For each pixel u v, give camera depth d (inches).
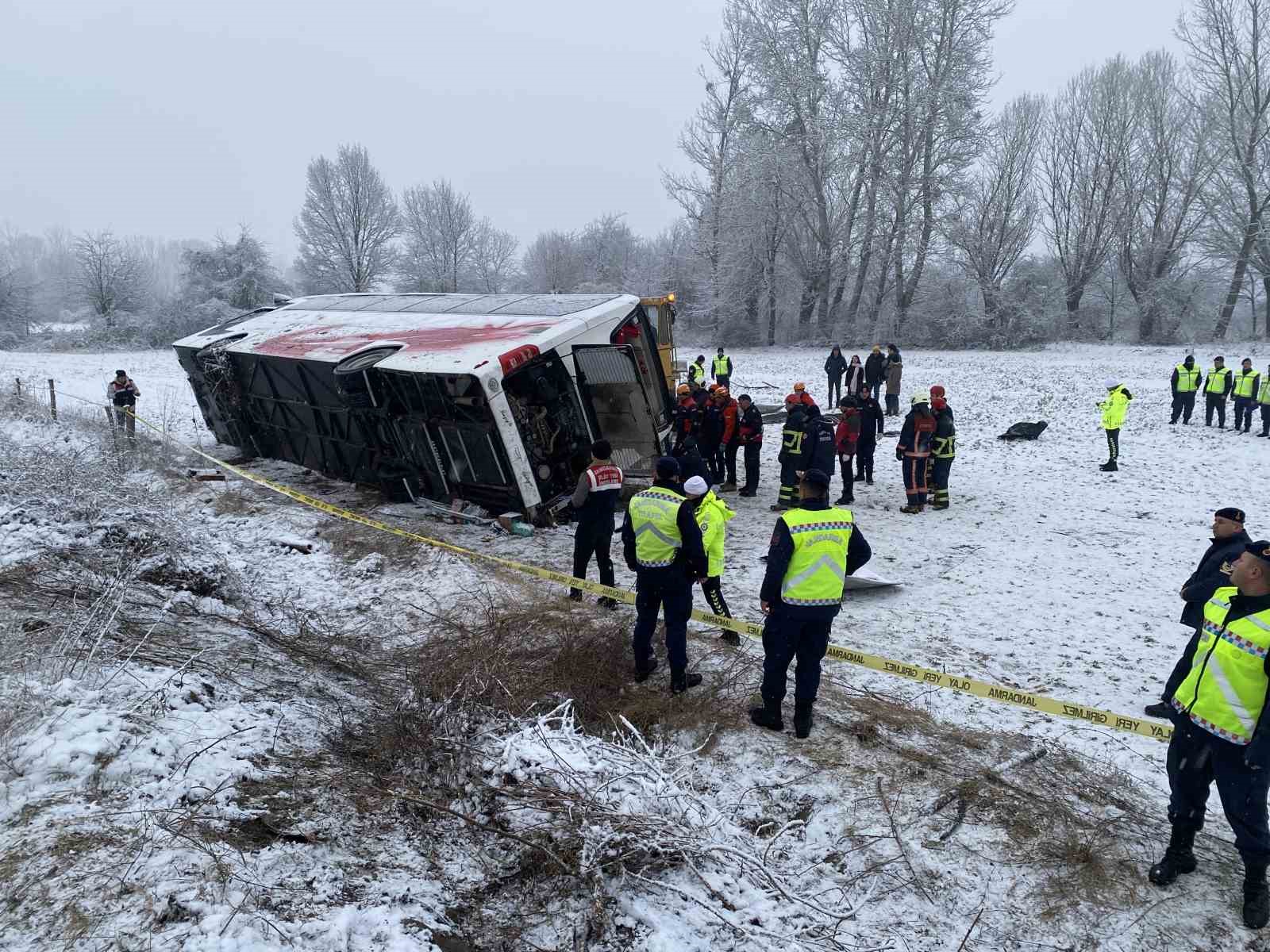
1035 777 201.2
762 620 303.4
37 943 129.6
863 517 452.4
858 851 176.9
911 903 162.7
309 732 207.3
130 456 554.6
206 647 248.1
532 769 178.4
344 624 300.5
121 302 2180.1
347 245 2182.6
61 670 210.1
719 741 219.0
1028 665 263.6
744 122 1804.9
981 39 1642.5
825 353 1712.6
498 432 396.2
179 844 153.5
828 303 1899.6
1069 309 1808.6
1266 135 1503.4
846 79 1715.1
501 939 148.9
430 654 264.1
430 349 431.8
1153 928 155.9
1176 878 168.1
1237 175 1557.6
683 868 164.1
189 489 508.7
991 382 1090.1
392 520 441.4
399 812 179.8
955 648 276.5
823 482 217.5
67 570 288.2
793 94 1742.1
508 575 347.3
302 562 372.8
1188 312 1737.2
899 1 1624.0
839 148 1752.0
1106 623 297.9
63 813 159.6
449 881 160.9
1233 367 1161.4
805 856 176.4
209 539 367.6
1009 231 1760.6
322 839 166.2
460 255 2536.9
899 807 190.7
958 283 1774.1
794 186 1803.6
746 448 503.5
